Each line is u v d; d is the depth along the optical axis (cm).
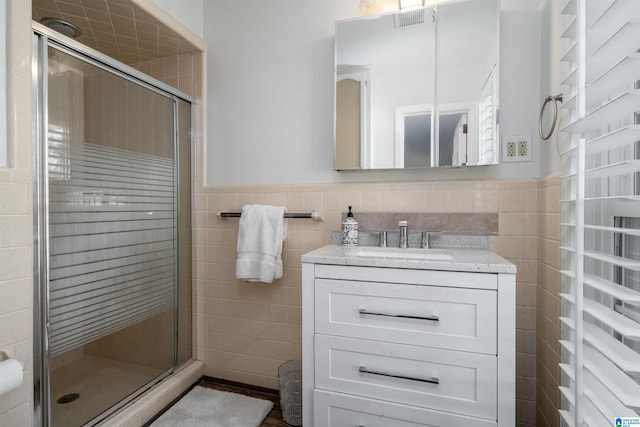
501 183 145
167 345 173
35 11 148
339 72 160
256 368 179
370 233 159
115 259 143
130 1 142
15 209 102
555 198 122
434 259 129
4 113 101
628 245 92
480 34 143
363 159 157
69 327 123
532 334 141
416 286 110
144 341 159
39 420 112
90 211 132
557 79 122
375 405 114
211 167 189
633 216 85
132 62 200
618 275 96
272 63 179
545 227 132
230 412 156
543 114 138
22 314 104
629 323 68
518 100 143
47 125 114
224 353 185
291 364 170
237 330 182
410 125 151
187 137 186
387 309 113
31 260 107
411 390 111
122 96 146
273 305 176
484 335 104
